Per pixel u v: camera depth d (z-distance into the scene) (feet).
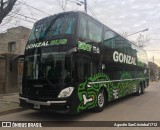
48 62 28.12
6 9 34.86
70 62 26.96
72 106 26.66
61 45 27.86
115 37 41.81
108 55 37.78
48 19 31.07
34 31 31.68
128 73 49.21
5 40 78.33
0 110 32.42
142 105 41.42
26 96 29.32
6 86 48.21
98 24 34.88
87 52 30.50
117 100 49.03
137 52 58.03
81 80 28.55
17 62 50.52
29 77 29.55
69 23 28.91
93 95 31.76
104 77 35.68
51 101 26.61
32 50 30.30
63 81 26.68
